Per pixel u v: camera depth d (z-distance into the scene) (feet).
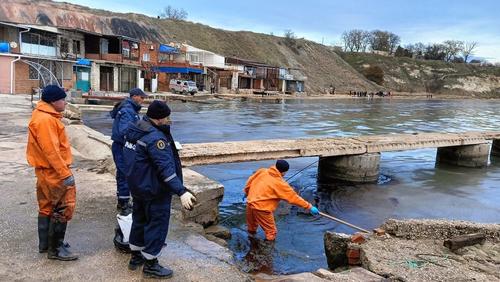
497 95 451.12
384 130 95.55
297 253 24.11
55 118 15.23
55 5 208.23
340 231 29.07
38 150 15.16
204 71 193.77
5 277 14.69
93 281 14.70
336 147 44.01
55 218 15.81
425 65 472.03
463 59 538.06
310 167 50.11
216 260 17.19
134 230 15.19
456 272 17.90
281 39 338.95
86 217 20.90
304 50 348.79
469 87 451.53
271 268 21.75
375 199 38.50
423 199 39.22
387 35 517.55
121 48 150.00
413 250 20.34
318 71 333.83
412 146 51.06
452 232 22.16
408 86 432.25
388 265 18.45
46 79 118.52
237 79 218.18
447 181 47.50
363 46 515.09
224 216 30.35
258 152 39.86
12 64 107.76
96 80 138.00
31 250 16.85
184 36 269.44
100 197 24.16
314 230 28.68
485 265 18.88
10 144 38.78
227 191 37.32
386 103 228.84
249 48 299.17
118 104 20.84
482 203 38.78
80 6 234.99
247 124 89.97
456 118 147.74
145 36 196.13
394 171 51.34
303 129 87.25
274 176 25.22
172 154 14.51
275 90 256.93
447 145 55.21
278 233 27.37
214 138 67.67
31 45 115.44
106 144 38.17
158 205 14.52
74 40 135.85
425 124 117.91
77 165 32.14
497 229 22.12
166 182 13.93
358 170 44.83
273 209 25.16
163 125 14.57
